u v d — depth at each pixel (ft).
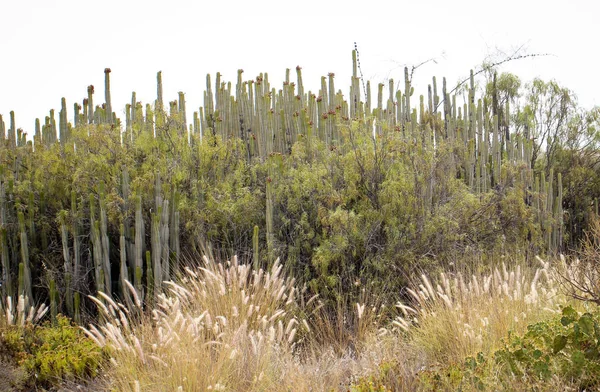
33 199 28.99
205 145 30.83
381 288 27.25
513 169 37.68
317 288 27.25
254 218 29.45
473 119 41.06
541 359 17.33
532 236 34.06
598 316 18.02
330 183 29.53
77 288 26.96
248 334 21.91
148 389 18.47
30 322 23.70
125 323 21.25
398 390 17.69
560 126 46.14
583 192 42.24
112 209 26.94
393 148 31.09
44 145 32.71
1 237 27.48
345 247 27.63
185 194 29.43
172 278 26.45
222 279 24.00
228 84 36.60
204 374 18.56
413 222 29.09
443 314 22.56
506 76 48.03
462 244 30.19
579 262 23.22
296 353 21.90
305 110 35.17
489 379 16.81
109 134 30.14
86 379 21.35
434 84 42.68
